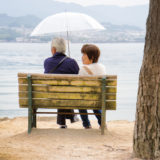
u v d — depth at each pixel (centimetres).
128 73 2886
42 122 902
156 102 477
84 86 634
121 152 539
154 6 472
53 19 755
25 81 645
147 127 485
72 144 585
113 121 912
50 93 643
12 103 1485
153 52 475
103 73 686
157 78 474
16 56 6906
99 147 570
